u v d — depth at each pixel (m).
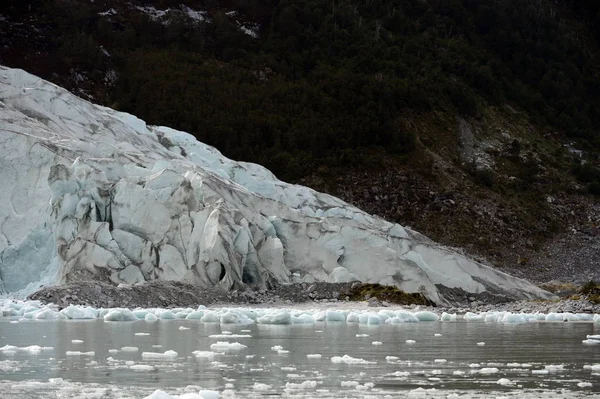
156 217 52.62
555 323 38.38
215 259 50.41
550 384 19.12
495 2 155.12
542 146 128.38
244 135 110.81
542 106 138.62
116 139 63.91
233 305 48.19
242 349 25.80
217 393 17.12
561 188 118.75
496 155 122.38
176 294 47.47
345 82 123.69
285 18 135.12
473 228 105.50
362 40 136.38
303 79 125.12
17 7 126.81
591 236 109.50
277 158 109.00
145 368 21.53
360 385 18.91
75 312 38.66
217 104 115.25
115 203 52.81
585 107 142.88
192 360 23.08
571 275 99.62
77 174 53.06
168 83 116.56
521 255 103.06
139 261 51.31
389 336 30.47
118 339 28.62
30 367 21.73
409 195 108.44
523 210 111.62
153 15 135.25
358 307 48.50
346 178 109.31
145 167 58.91
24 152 55.16
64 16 128.12
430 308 50.38
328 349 25.97
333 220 60.38
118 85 115.88
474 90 135.62
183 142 71.69
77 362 22.62
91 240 50.78
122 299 45.75
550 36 154.50
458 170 115.94
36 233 52.19
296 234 56.56
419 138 119.56
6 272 51.31
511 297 59.03
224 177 64.69
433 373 20.77
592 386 18.84
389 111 121.38
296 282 53.75
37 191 53.91
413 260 58.16
